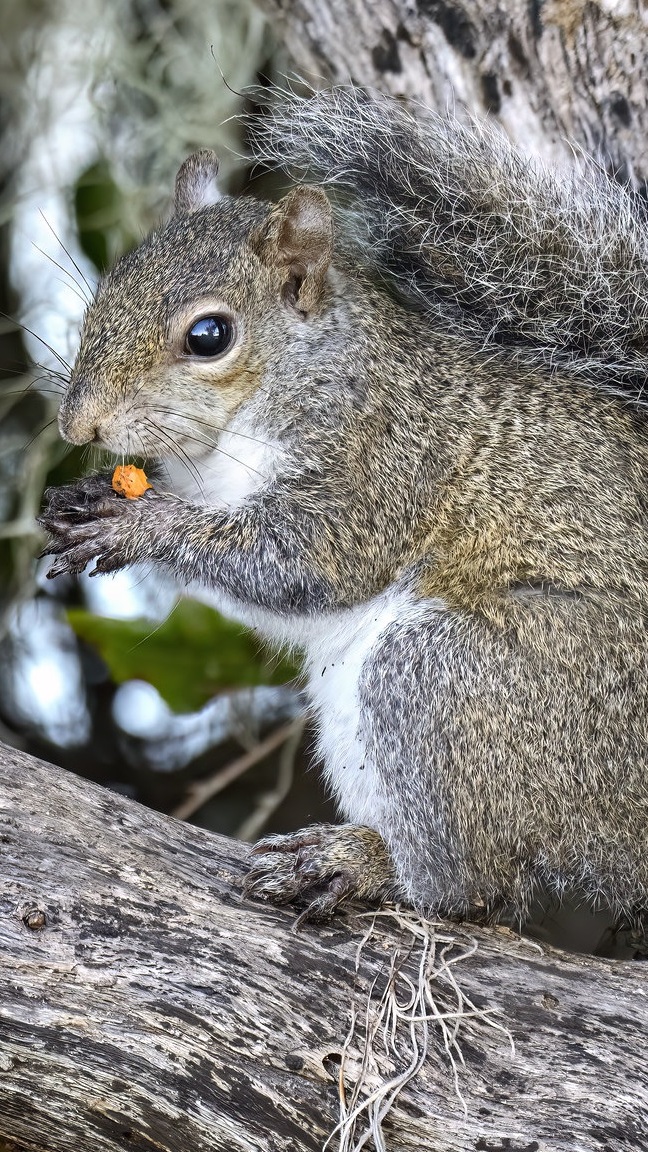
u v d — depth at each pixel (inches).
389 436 103.6
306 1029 100.8
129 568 104.7
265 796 109.3
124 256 103.8
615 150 104.1
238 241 103.5
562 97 104.1
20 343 110.3
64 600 110.3
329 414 103.5
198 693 107.0
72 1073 100.5
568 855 102.7
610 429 103.6
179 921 101.1
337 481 103.5
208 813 110.2
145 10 109.9
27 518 108.2
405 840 102.7
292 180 106.4
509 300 104.0
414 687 102.6
